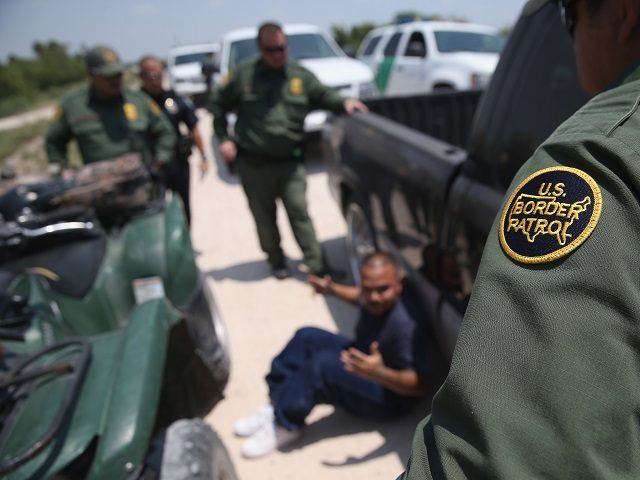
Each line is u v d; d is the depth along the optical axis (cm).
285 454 243
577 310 51
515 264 57
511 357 53
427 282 236
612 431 48
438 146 235
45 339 189
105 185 257
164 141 347
